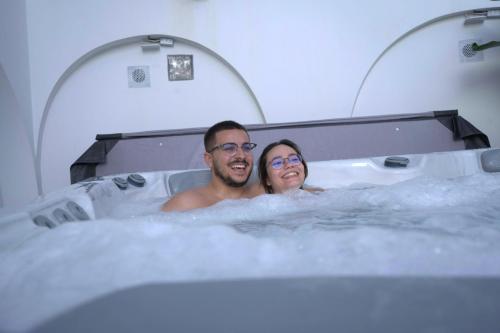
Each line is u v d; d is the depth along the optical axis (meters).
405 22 2.82
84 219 1.11
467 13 2.85
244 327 0.38
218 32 2.81
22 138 2.62
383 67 2.96
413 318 0.38
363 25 2.83
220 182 1.60
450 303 0.41
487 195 1.31
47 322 0.40
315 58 2.85
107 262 0.58
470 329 0.35
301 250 0.63
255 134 2.30
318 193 1.57
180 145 2.27
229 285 0.48
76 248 0.65
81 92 2.86
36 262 0.59
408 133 2.26
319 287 0.47
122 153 2.24
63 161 2.87
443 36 2.94
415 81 2.97
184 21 2.78
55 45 2.71
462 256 0.57
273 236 0.86
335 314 0.40
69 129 2.87
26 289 0.49
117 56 2.87
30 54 2.69
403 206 1.28
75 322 0.40
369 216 1.13
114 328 0.38
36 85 2.70
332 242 0.68
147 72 2.89
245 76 2.84
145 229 0.77
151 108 2.92
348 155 2.21
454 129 2.24
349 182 1.77
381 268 0.53
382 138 2.26
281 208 1.41
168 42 2.81
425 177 1.58
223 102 2.96
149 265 0.56
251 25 2.81
